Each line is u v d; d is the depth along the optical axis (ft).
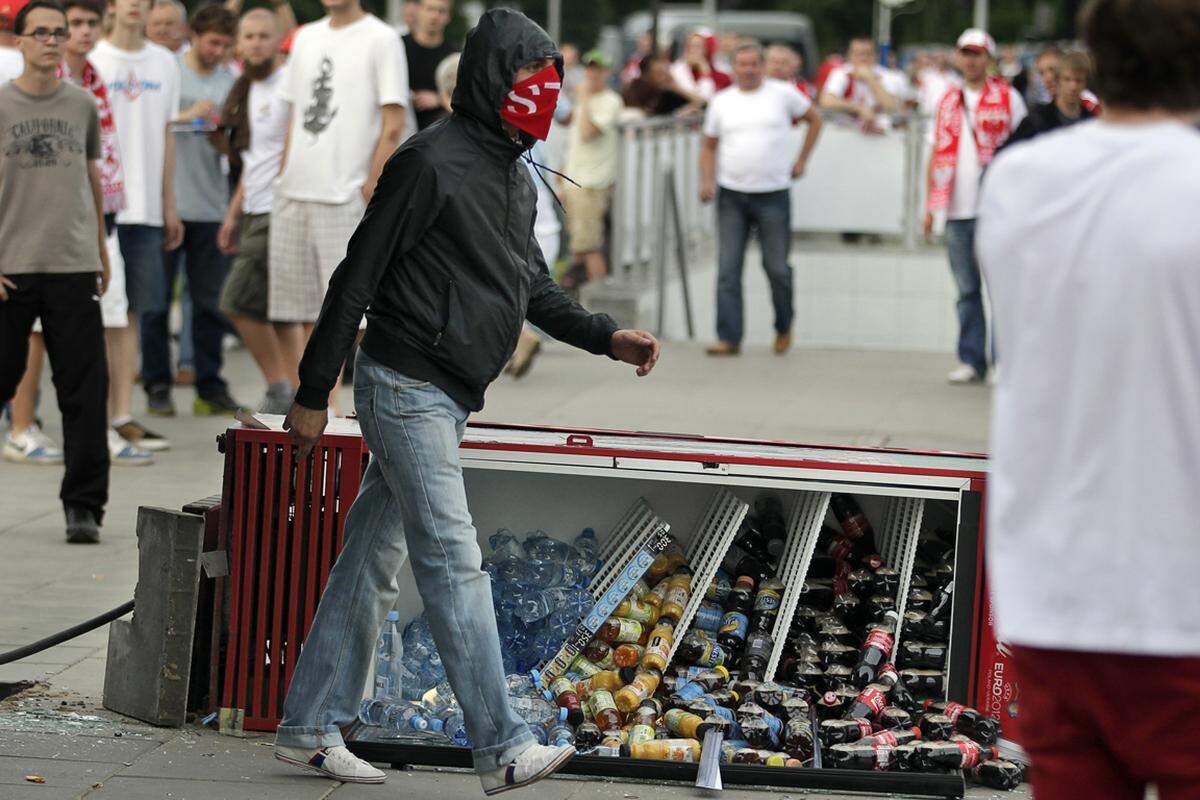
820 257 84.58
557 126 86.58
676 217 79.92
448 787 24.77
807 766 25.39
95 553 38.14
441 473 23.30
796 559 28.60
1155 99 15.39
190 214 55.01
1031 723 15.84
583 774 25.11
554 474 28.76
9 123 37.17
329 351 22.91
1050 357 15.26
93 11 45.01
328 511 26.25
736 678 27.89
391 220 22.81
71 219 37.68
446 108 58.08
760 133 69.10
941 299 83.66
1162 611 14.90
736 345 71.10
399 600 28.96
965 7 287.48
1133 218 14.94
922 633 27.61
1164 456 14.93
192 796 23.90
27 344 38.37
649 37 122.31
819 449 27.09
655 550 27.78
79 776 24.52
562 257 88.28
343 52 45.29
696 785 24.70
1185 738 15.07
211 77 57.93
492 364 23.49
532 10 289.53
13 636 31.68
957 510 27.76
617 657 27.81
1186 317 14.83
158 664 26.81
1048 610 15.20
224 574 26.61
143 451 48.83
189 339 63.36
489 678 23.25
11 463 48.47
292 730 24.61
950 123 62.64
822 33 297.94
